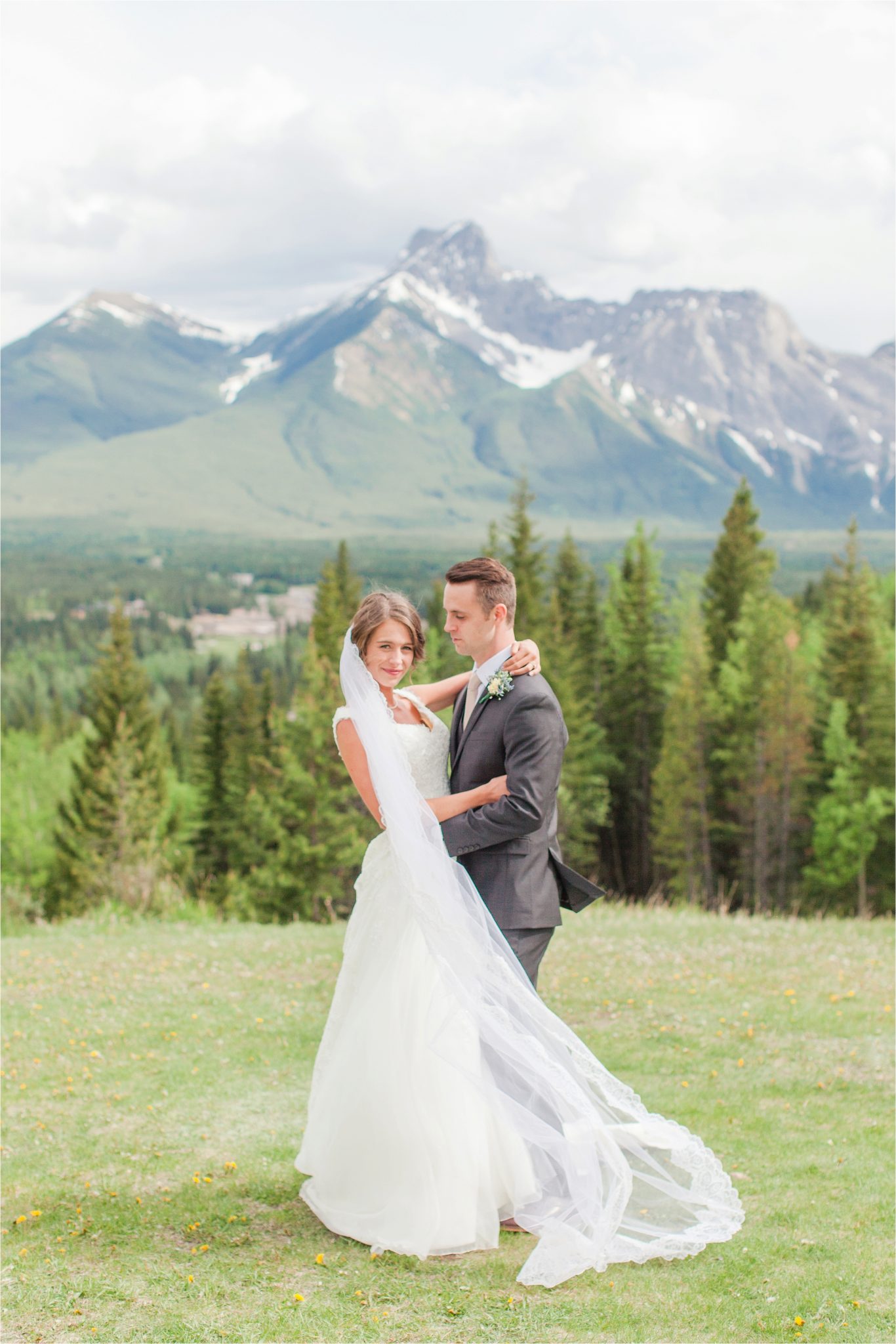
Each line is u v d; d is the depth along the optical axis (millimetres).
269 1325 3936
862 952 10461
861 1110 6293
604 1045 7609
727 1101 6469
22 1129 6184
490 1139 4750
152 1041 7953
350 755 5000
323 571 53750
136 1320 3982
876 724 41281
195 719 54625
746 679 42750
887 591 59406
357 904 5125
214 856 52188
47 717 105062
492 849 4922
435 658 32469
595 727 47656
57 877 43125
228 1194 5219
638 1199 4996
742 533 51438
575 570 52188
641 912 13750
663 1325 3961
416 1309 4070
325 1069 5039
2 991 9539
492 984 4730
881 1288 4238
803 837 43938
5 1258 4547
